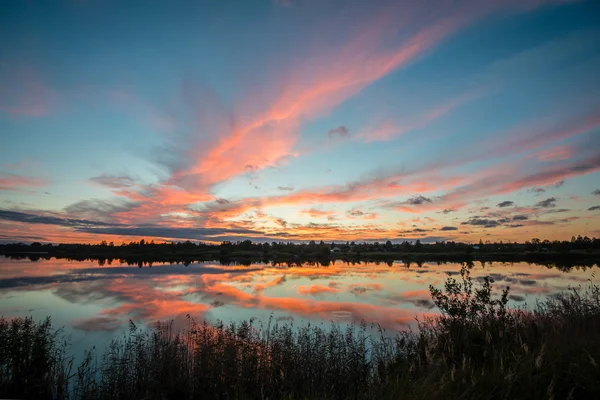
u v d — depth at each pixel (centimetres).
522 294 2442
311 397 802
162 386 939
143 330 1702
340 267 8050
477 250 16575
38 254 16512
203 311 2275
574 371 579
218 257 15225
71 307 2456
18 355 970
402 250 18725
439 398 536
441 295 995
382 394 627
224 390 922
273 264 10000
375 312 2148
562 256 11150
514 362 641
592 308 1054
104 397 959
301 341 1086
